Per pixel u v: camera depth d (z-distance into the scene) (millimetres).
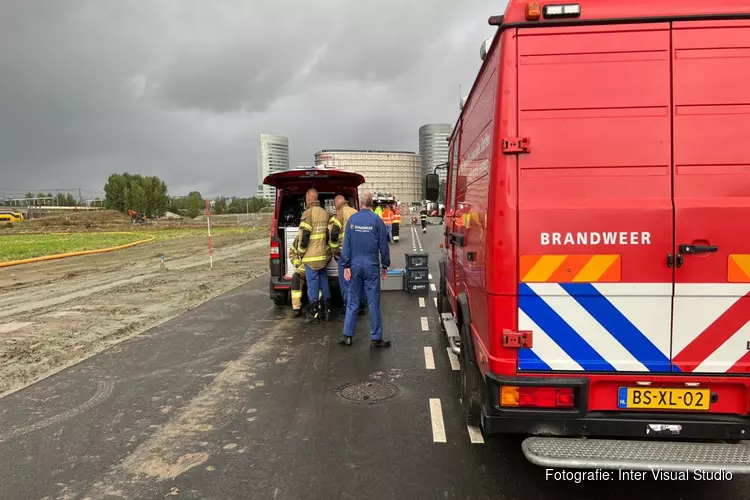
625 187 2605
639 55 2594
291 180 8484
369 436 3719
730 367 2609
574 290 2658
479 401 3482
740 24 2545
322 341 6430
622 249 2609
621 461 2486
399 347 6109
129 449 3580
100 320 7809
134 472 3258
